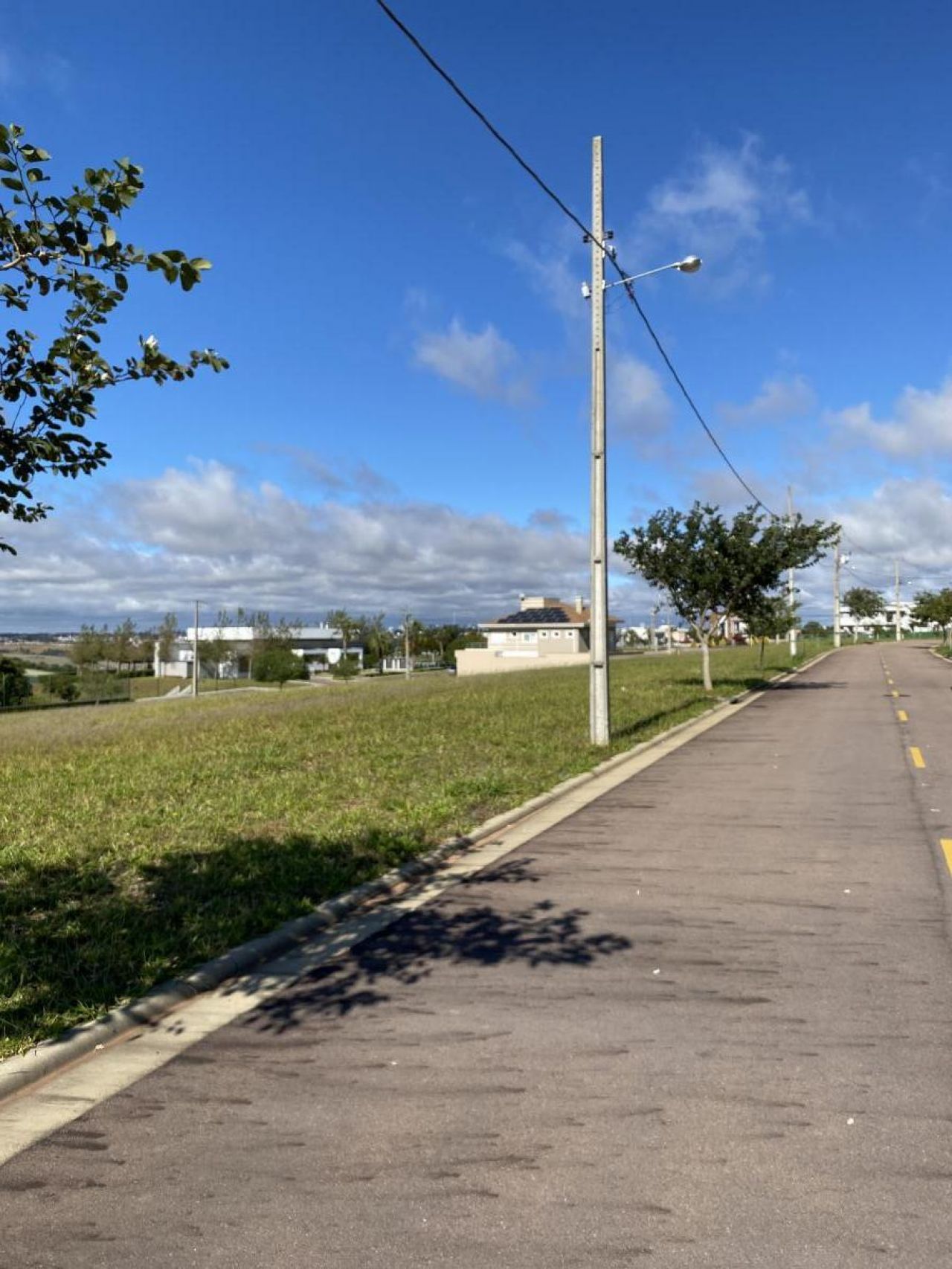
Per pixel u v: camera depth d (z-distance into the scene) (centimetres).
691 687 3181
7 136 385
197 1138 383
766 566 2966
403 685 4309
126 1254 310
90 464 460
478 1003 524
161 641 9406
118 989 531
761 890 749
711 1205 331
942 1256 303
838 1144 370
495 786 1193
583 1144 373
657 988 543
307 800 1080
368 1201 337
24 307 437
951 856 850
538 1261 303
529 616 9000
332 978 570
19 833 903
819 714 2339
